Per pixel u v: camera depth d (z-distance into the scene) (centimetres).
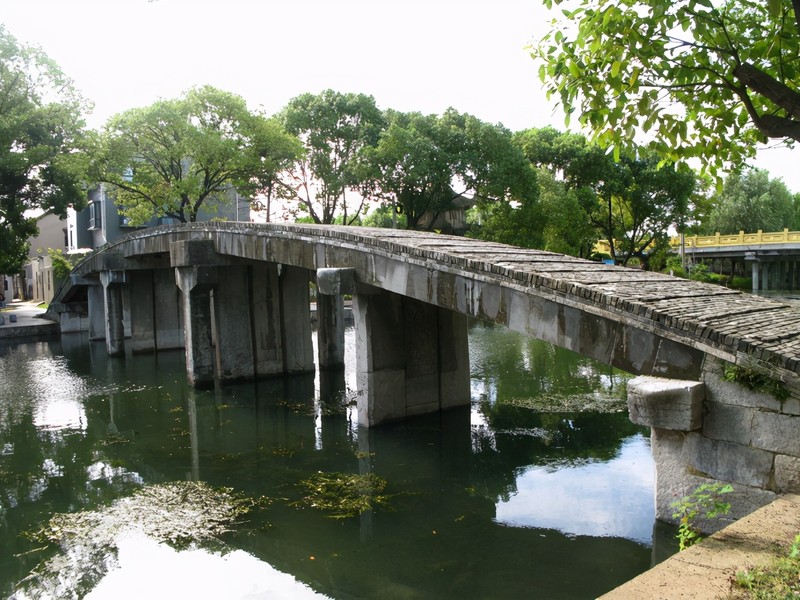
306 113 4084
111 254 3017
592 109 776
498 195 3853
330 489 1203
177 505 1145
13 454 1520
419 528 1018
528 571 859
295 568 898
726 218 6694
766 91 707
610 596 481
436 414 1680
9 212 3412
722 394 785
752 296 1115
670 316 848
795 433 717
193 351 2153
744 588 480
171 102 3347
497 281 1151
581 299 988
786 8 761
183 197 3553
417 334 1638
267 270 2269
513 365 2395
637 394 812
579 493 1130
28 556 965
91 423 1811
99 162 3375
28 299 7231
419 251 1320
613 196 4731
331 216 4344
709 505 798
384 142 3709
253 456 1434
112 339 3080
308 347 2370
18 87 3247
